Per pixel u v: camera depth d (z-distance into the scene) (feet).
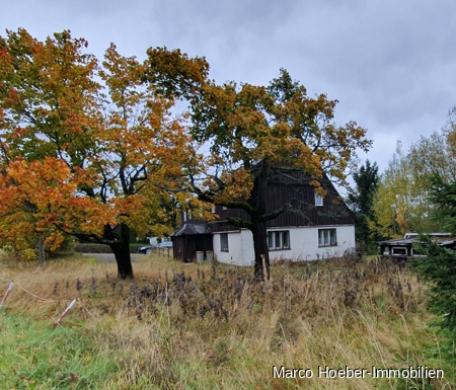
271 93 42.29
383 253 48.55
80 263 63.72
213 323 18.79
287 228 72.13
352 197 121.19
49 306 23.50
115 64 37.19
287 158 37.50
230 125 34.68
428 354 13.32
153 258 79.41
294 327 17.54
